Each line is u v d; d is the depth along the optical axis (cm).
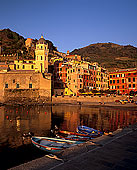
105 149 908
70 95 7825
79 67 8500
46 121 3422
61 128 2795
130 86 8488
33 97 7706
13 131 2616
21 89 7788
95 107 6000
